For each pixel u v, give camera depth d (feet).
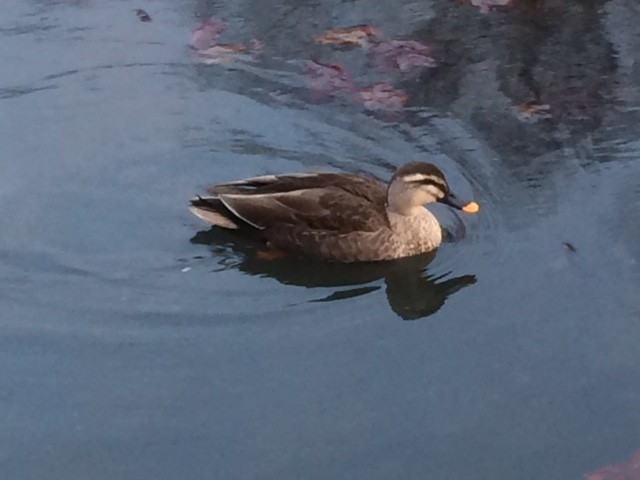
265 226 8.25
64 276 8.04
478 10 10.08
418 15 10.06
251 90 9.42
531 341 7.64
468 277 8.05
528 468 7.02
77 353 7.59
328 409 7.31
